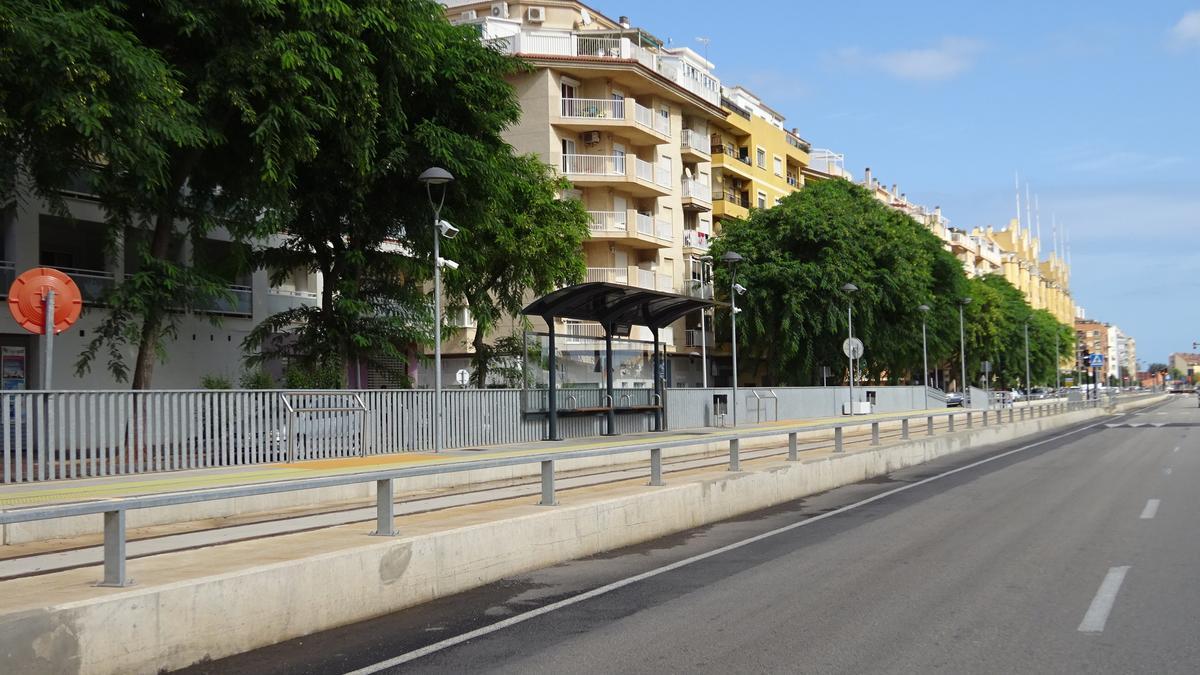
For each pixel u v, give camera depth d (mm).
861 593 8227
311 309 27750
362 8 21359
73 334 27766
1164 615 7191
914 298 56375
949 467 22234
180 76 19406
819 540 11414
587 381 29578
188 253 29984
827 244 53531
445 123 26203
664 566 9805
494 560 9078
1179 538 10930
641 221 54156
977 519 12969
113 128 17109
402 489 17688
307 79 19938
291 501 15617
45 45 15445
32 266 27250
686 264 59906
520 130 50688
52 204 21156
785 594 8258
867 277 53719
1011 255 153625
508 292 36469
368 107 21734
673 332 58938
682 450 26906
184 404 17938
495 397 25844
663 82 54844
